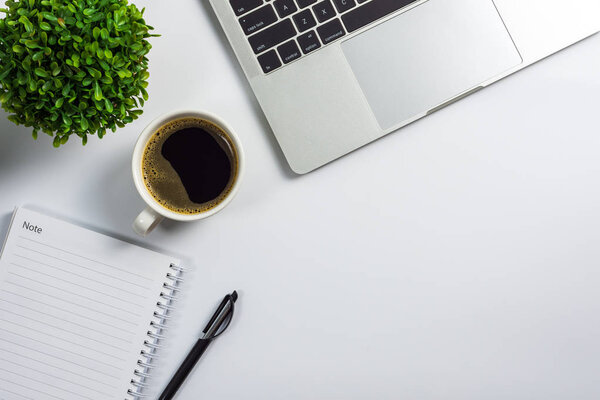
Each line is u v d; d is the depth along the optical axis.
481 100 0.73
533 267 0.74
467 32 0.70
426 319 0.74
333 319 0.74
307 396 0.74
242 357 0.74
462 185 0.73
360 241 0.74
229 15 0.69
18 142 0.73
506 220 0.74
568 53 0.73
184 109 0.63
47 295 0.71
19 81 0.58
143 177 0.65
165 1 0.72
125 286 0.71
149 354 0.72
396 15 0.70
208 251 0.73
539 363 0.74
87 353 0.72
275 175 0.73
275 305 0.74
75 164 0.73
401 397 0.74
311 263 0.73
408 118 0.71
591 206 0.74
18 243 0.70
